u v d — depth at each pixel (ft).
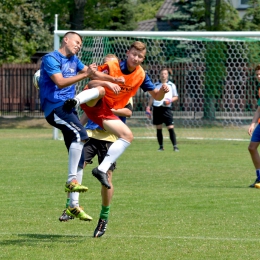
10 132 244.22
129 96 72.43
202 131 250.78
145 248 64.80
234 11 308.81
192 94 299.38
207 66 273.95
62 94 68.74
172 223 79.20
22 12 354.54
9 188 108.06
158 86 174.19
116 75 70.33
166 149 183.32
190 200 97.50
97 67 69.10
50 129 265.34
